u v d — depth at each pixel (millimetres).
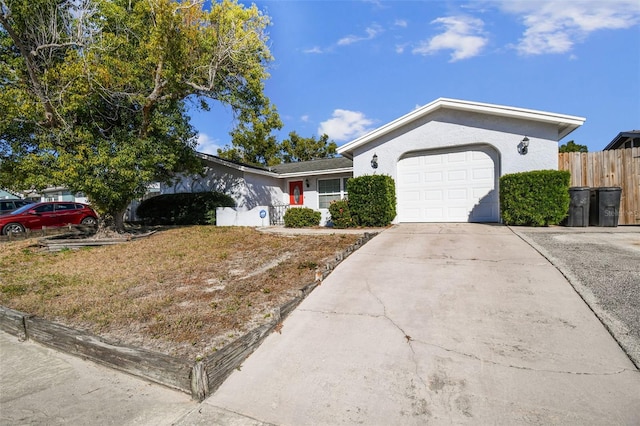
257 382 2836
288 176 16828
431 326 3418
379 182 10016
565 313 3416
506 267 4875
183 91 11312
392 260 5688
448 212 10250
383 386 2635
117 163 8977
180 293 5027
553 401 2314
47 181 8719
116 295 5121
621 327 3055
